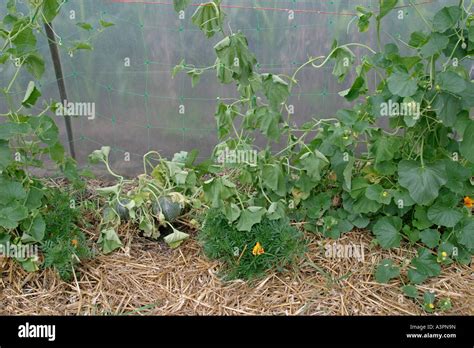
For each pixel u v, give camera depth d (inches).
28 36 70.1
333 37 86.7
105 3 83.7
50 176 94.3
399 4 83.8
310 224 79.9
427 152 73.7
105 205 85.8
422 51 66.1
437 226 78.1
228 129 78.0
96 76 89.1
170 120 93.2
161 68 88.8
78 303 68.7
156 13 84.7
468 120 67.6
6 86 87.7
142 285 72.2
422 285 71.3
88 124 92.7
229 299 69.6
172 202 79.7
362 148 93.0
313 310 68.2
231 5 84.0
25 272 71.7
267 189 79.4
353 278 72.9
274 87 70.6
